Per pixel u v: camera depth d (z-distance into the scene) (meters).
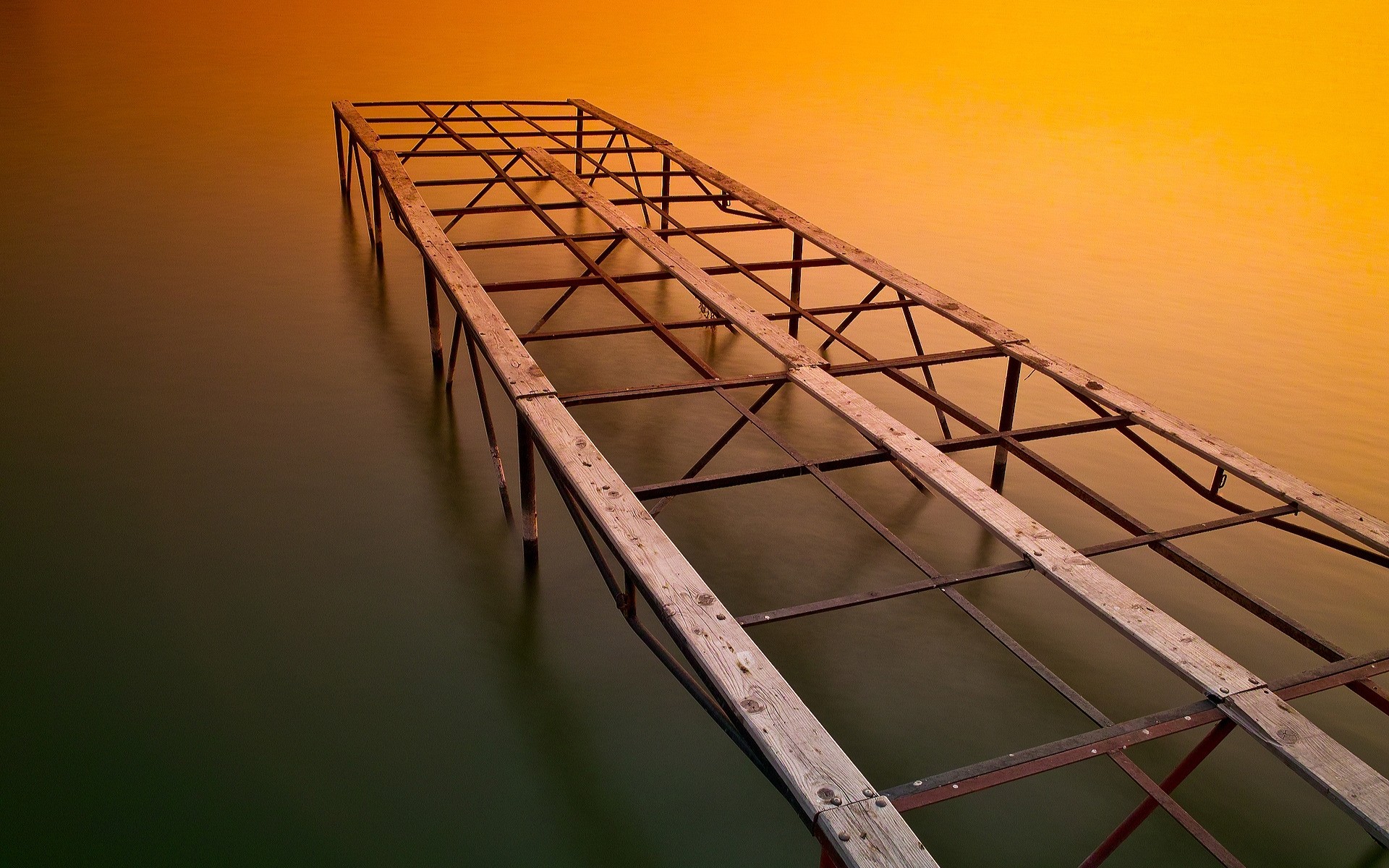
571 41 22.02
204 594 4.80
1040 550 3.78
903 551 3.80
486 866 3.50
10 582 4.76
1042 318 9.10
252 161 12.47
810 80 20.08
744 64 21.20
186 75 16.67
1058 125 17.42
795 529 5.71
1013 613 5.08
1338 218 12.76
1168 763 4.16
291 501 5.62
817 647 4.73
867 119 16.98
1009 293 9.66
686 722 4.23
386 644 4.57
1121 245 11.34
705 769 3.99
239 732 4.01
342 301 8.54
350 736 4.03
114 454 5.95
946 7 33.19
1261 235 11.99
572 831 3.67
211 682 4.26
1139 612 3.45
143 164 11.99
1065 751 2.89
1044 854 3.70
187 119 14.09
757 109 17.17
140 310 8.04
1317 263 11.06
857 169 13.92
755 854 3.62
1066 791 4.00
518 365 4.80
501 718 4.18
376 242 9.76
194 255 9.34
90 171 11.54
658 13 27.64
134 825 3.55
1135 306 9.54
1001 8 33.69
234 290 8.59
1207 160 15.60
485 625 4.74
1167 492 6.33
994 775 2.77
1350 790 2.74
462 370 7.39
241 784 3.77
